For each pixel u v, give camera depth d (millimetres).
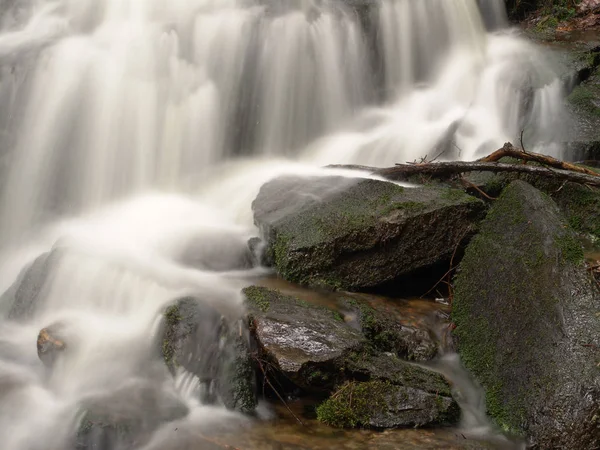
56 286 6133
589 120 8383
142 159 8211
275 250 6145
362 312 5551
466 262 5977
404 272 6047
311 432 4758
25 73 8211
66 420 4855
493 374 5102
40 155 8078
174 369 5117
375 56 9203
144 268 6059
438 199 6199
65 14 9086
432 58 9742
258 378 5043
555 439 4402
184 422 4828
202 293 5566
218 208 7520
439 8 9781
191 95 8352
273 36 8633
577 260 5145
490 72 9297
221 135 8484
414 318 5719
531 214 5633
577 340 4707
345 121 8977
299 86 8719
